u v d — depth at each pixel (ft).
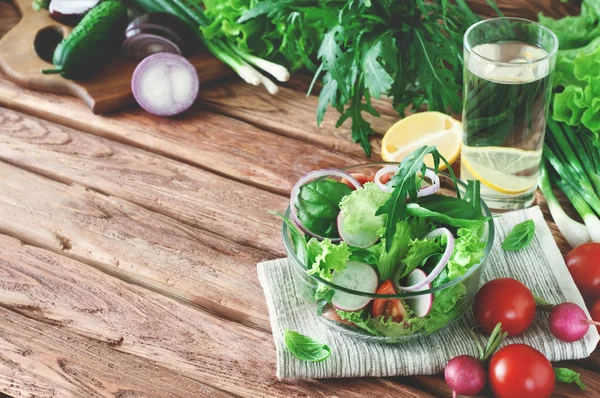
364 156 3.46
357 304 2.62
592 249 2.92
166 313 2.97
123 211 3.30
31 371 2.82
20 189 3.40
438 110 3.49
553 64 3.00
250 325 2.93
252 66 3.84
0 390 2.78
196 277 3.07
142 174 3.44
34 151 3.56
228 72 3.84
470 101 3.06
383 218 2.65
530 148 3.08
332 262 2.60
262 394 2.75
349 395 2.74
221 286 3.04
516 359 2.63
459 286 2.64
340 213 2.68
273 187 3.37
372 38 3.29
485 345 2.77
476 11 3.95
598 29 3.55
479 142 3.11
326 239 2.61
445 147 3.32
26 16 4.13
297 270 2.70
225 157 3.49
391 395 2.74
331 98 3.33
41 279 3.08
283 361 2.74
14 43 3.95
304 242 2.66
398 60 3.38
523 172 3.12
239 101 3.73
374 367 2.74
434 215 2.62
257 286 3.04
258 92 3.76
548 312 2.84
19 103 3.76
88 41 3.69
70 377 2.81
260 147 3.52
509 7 3.95
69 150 3.56
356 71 3.27
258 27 3.70
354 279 2.63
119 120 3.67
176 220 3.27
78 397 2.76
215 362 2.83
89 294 3.03
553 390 2.72
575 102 3.27
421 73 3.35
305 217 2.74
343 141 3.52
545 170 3.27
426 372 2.75
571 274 2.92
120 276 3.09
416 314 2.65
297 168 3.43
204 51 3.87
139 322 2.94
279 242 3.18
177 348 2.87
